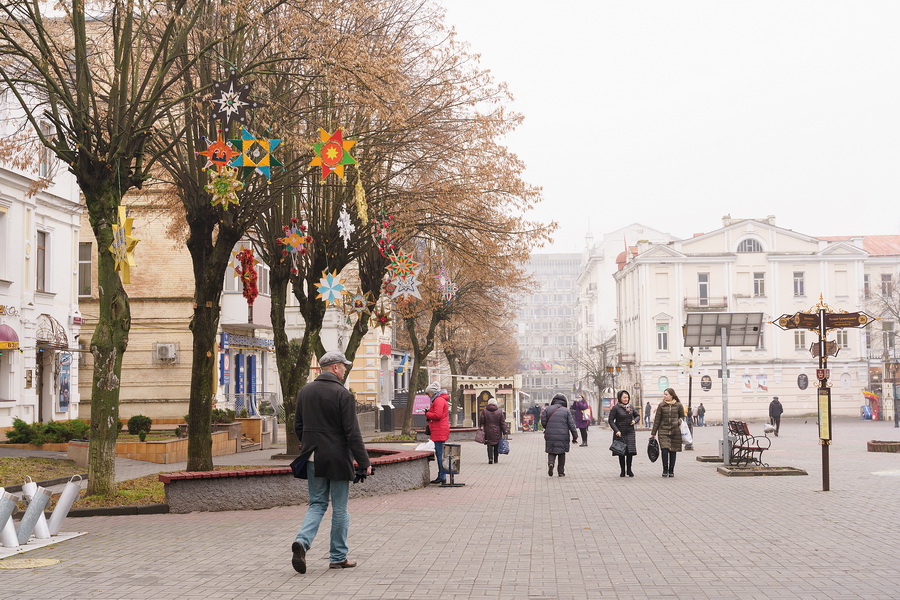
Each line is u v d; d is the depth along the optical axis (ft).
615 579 28.71
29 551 35.09
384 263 103.14
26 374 97.45
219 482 49.52
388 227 82.99
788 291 257.14
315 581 28.55
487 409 88.02
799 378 253.24
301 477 30.86
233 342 133.80
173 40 61.72
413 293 87.51
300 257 88.58
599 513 46.14
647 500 52.01
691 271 258.16
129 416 123.34
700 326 76.07
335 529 30.78
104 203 53.06
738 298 256.73
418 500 54.08
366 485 56.44
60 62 63.93
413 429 163.02
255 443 107.55
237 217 63.52
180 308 123.65
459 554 33.68
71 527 42.83
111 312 52.80
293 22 56.49
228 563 31.96
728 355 254.68
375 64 57.26
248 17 56.70
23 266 97.19
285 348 86.69
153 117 54.19
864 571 29.55
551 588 27.35
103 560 32.78
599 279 376.68
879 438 128.06
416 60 83.05
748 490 56.75
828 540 36.19
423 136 81.56
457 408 183.32
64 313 107.14
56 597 26.40
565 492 57.82
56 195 103.50
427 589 27.25
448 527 41.32
